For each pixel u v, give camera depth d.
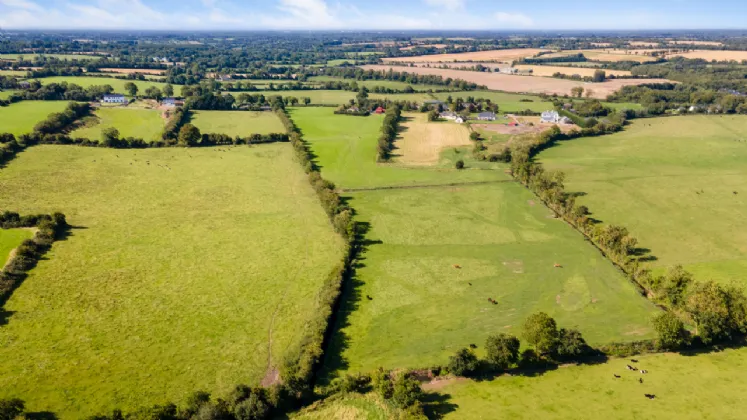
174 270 85.50
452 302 79.31
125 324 70.38
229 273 85.44
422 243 99.38
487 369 63.34
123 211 108.69
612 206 117.31
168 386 59.50
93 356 63.69
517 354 63.94
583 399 58.41
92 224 101.31
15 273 80.12
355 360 65.50
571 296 80.81
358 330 71.88
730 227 105.94
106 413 54.94
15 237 92.25
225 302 76.94
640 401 57.91
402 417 54.25
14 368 60.62
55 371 60.72
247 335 69.38
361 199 121.75
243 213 111.06
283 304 77.06
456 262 91.88
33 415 54.09
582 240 100.31
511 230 105.12
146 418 51.44
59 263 85.25
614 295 81.00
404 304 78.56
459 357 61.78
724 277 85.31
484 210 115.44
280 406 56.97
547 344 63.25
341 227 100.56
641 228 105.81
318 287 82.12
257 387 56.91
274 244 96.94
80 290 77.81
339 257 92.62
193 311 74.31
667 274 81.81
